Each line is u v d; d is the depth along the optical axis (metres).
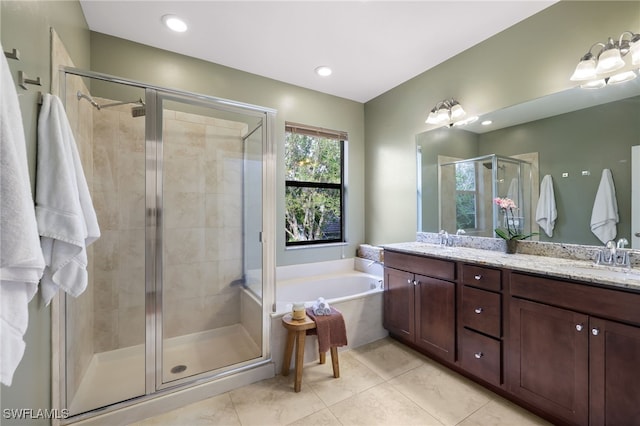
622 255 1.57
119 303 2.07
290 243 3.10
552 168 1.88
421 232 2.79
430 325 2.11
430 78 2.67
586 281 1.31
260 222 2.16
